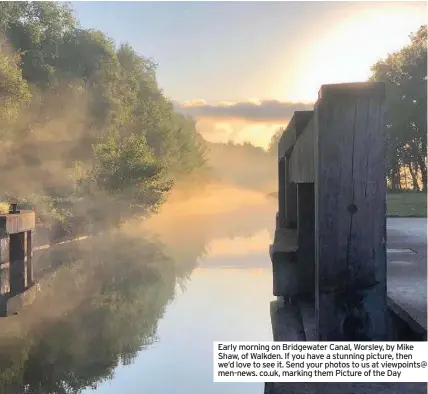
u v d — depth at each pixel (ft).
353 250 6.97
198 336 23.36
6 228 39.96
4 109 60.03
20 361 21.99
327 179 6.97
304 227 10.73
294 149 11.18
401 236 23.31
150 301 32.37
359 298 6.98
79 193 79.51
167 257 52.37
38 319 29.43
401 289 10.85
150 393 17.48
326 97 6.93
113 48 91.97
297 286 10.75
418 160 97.04
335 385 6.88
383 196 6.89
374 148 6.88
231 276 38.91
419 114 95.45
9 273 41.68
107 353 22.63
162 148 110.83
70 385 19.31
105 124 85.97
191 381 18.35
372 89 6.85
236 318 25.50
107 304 32.73
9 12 73.15
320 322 7.07
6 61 60.18
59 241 66.54
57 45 81.61
